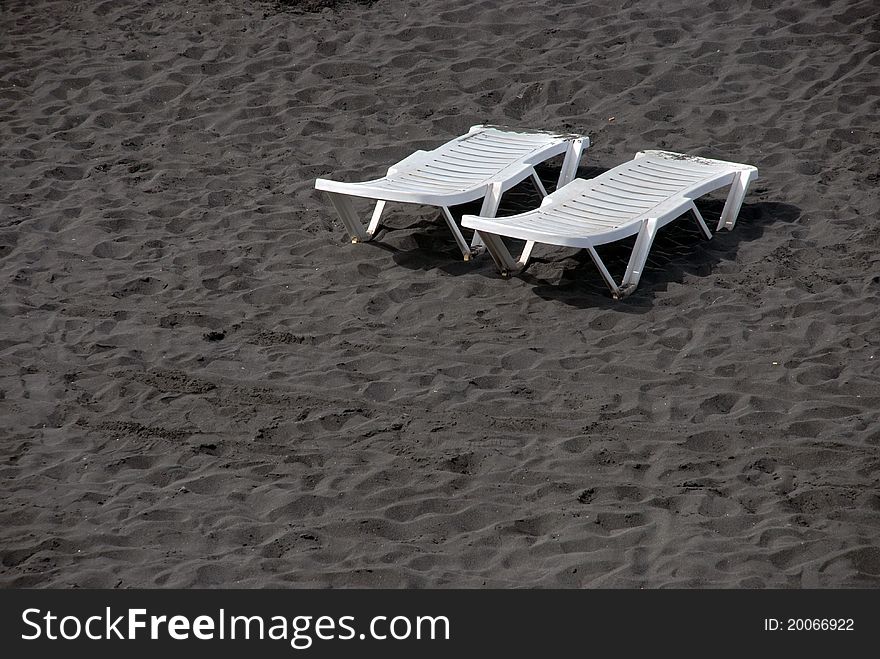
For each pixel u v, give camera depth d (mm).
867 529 15992
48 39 38969
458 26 39094
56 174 30016
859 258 24891
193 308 23406
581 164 30328
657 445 18219
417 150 31219
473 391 20047
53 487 17156
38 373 20688
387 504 16781
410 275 24734
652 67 35750
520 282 24297
